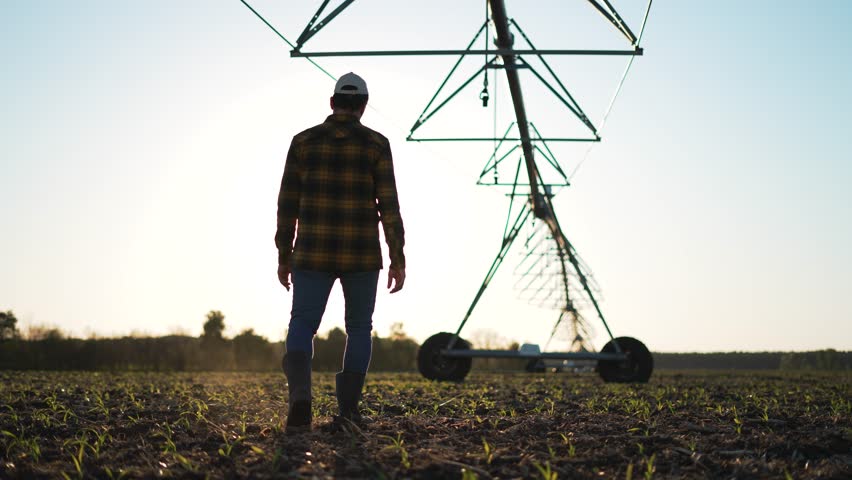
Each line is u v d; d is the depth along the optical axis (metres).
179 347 40.12
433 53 8.53
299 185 4.29
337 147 4.20
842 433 4.24
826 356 58.06
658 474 3.19
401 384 11.43
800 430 4.59
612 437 4.07
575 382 14.16
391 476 2.97
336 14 8.44
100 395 7.76
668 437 4.03
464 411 5.88
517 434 4.29
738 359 65.06
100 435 4.28
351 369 4.30
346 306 4.32
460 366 15.62
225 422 4.95
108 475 3.18
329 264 4.14
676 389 9.88
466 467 3.16
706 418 5.30
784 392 9.44
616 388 10.62
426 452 3.52
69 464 3.45
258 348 43.28
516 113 12.95
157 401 7.02
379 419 5.06
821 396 8.39
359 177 4.20
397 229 4.21
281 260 4.33
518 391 9.30
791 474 3.16
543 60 11.36
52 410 5.65
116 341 39.22
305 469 3.11
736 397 8.07
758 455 3.63
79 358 37.94
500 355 15.42
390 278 4.24
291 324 4.25
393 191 4.24
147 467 3.32
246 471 3.12
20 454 3.67
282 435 4.10
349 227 4.17
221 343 42.78
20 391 8.44
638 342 15.42
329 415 5.36
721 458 3.55
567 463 3.34
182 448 3.82
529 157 14.58
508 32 10.84
